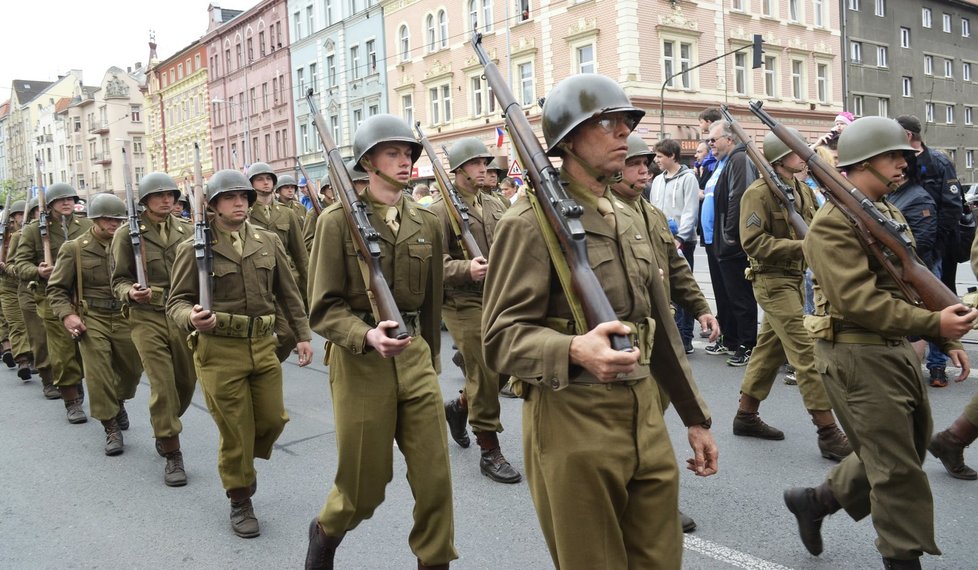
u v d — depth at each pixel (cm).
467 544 405
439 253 363
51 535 446
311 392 767
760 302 520
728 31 2947
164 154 6166
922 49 4228
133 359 624
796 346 500
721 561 369
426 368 350
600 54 2703
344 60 3988
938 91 4369
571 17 2780
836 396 333
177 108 5909
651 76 2675
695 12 2812
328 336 330
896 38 4031
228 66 5106
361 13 3809
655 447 233
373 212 351
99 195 611
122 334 617
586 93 229
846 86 3644
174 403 534
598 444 225
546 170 227
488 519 437
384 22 3684
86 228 834
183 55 5678
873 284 307
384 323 308
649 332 239
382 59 3728
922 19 4234
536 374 215
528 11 2961
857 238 315
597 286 212
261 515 462
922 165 619
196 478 537
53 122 9138
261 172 879
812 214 533
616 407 229
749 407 542
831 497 349
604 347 198
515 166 1386
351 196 339
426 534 337
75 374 709
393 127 349
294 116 4456
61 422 707
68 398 709
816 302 348
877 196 331
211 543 427
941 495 429
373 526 438
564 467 227
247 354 438
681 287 404
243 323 435
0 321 995
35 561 411
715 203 758
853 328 328
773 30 3147
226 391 430
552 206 221
